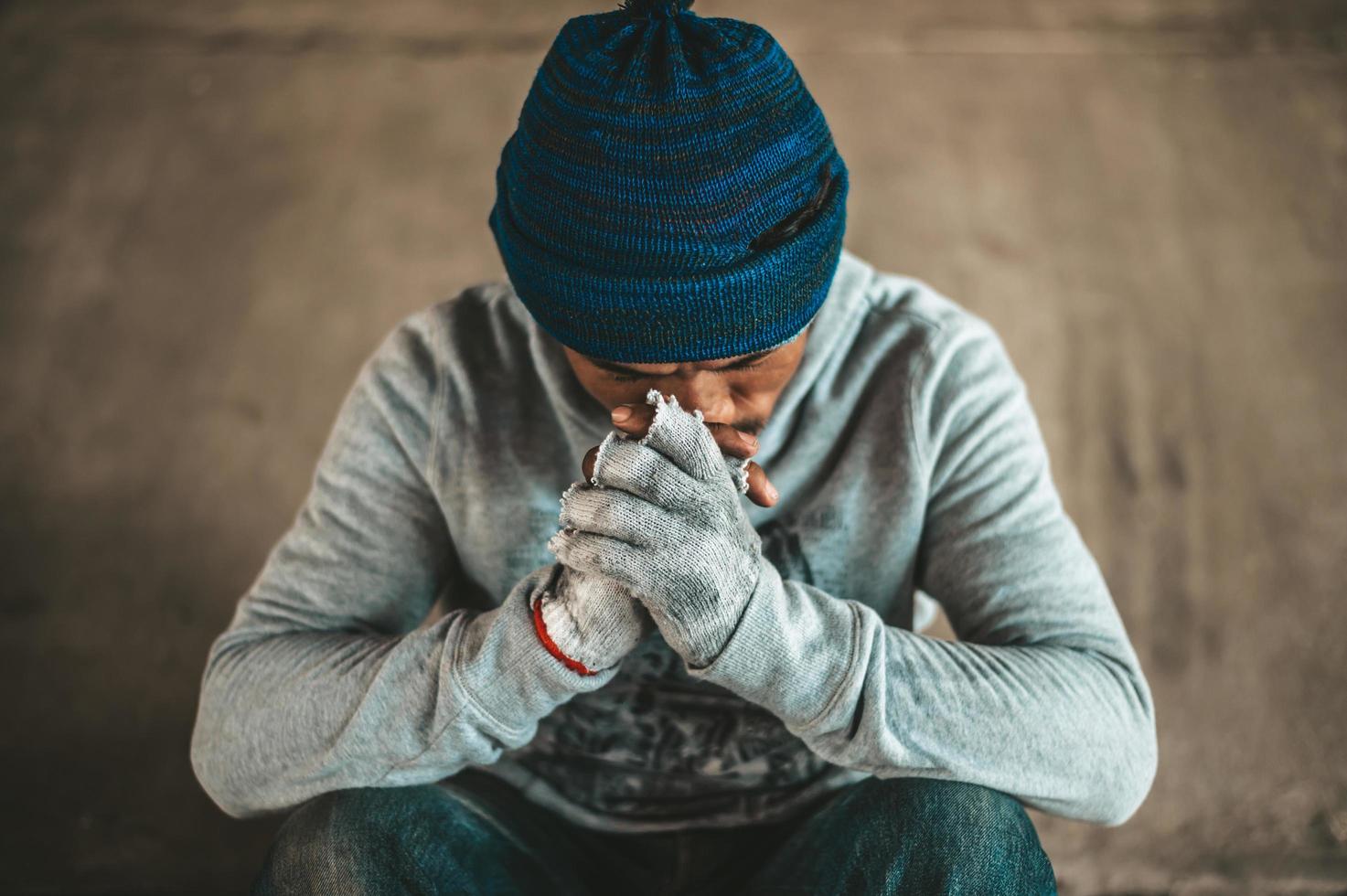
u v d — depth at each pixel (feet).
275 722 3.33
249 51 10.60
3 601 6.71
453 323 3.75
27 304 8.43
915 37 10.64
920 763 3.16
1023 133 9.61
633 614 3.02
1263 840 5.41
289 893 3.19
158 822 5.66
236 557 6.94
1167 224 8.79
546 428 3.63
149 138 9.75
